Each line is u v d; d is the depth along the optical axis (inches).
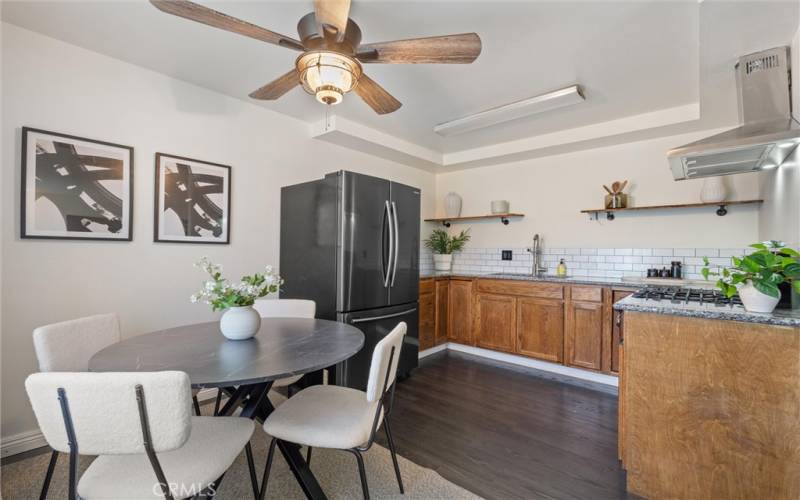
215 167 106.6
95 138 85.6
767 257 55.8
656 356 63.2
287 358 53.5
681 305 64.7
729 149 70.9
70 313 82.2
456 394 111.2
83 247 84.2
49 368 57.5
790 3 59.6
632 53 84.6
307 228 110.9
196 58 89.0
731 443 57.0
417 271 127.6
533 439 84.5
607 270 139.8
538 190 158.1
